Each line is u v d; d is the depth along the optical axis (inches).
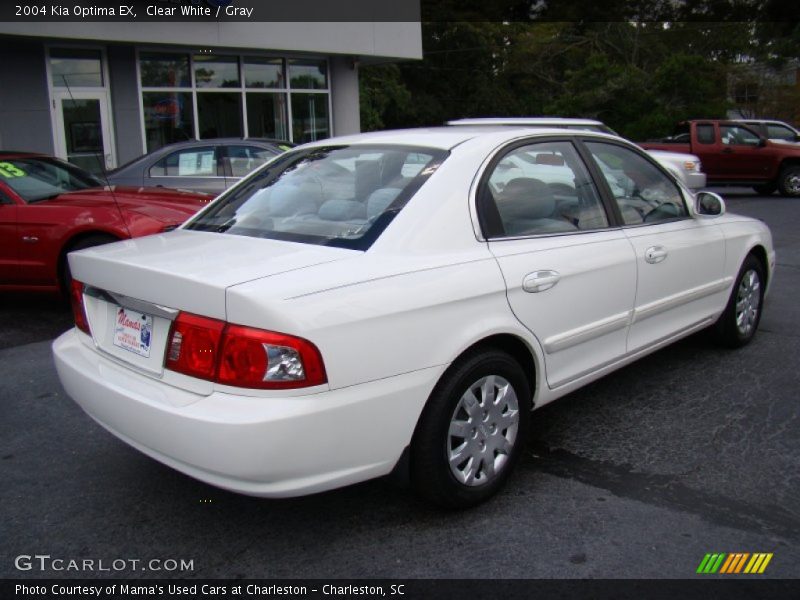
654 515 130.0
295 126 691.4
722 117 1262.3
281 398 105.5
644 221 173.6
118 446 162.9
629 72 1380.4
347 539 124.4
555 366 145.9
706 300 195.5
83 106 551.5
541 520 128.8
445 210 130.3
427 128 166.9
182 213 280.4
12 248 271.1
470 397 127.3
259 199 151.9
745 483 140.8
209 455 106.0
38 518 132.7
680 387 190.2
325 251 122.3
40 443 164.6
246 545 123.5
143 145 583.5
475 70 1857.8
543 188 149.7
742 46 1684.3
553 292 140.6
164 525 130.1
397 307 115.1
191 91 608.7
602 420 170.9
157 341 118.1
